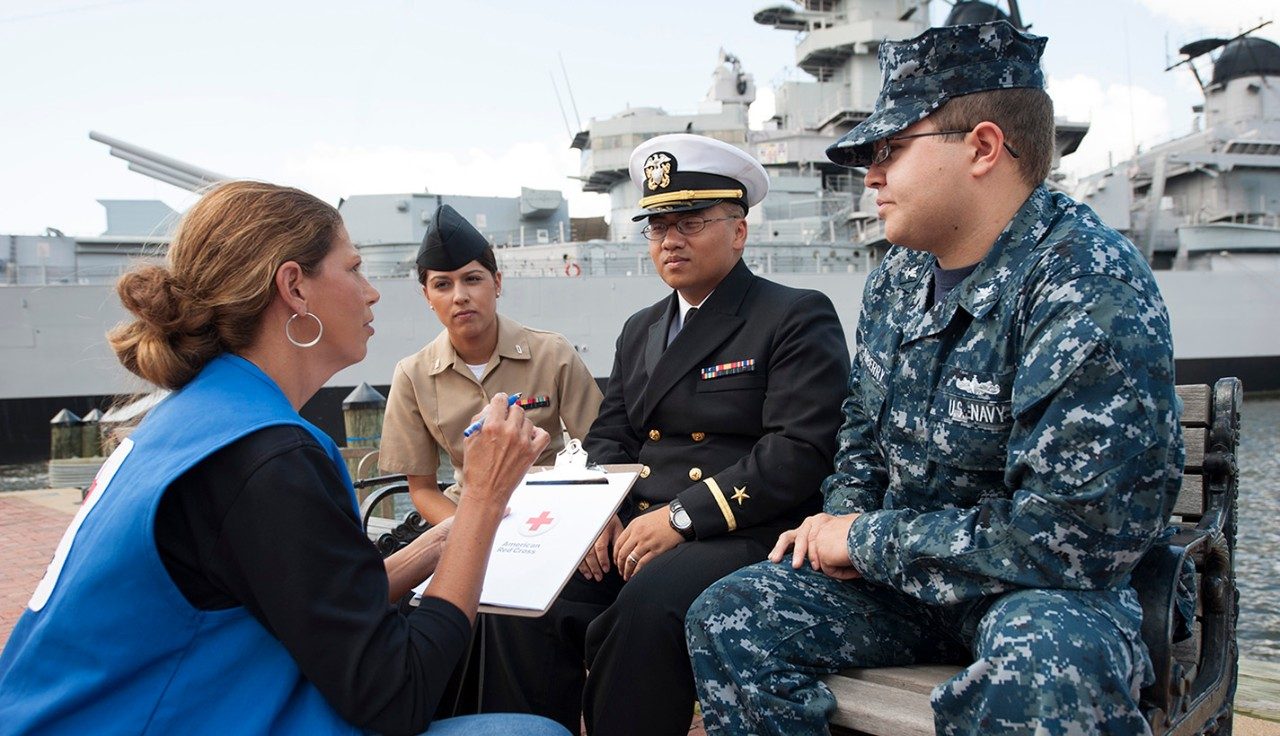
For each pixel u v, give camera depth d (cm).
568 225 2400
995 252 163
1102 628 137
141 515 120
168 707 120
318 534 124
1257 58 2616
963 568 150
